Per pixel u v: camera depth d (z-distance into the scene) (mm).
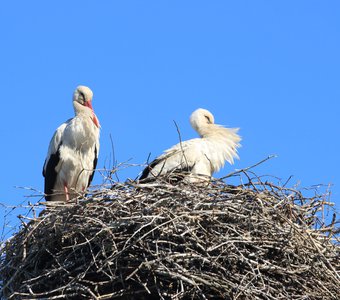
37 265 13281
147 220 12594
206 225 12859
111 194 13242
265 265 12617
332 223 13977
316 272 12820
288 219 13133
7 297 13258
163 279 12555
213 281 12375
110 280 12547
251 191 13531
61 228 12953
